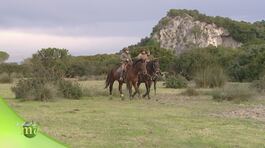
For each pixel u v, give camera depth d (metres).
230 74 44.78
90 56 75.38
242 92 24.70
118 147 10.75
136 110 19.17
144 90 30.98
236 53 53.53
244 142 11.82
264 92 29.75
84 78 55.59
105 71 61.72
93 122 14.95
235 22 125.69
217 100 24.77
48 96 23.53
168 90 33.62
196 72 39.59
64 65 40.00
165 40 131.25
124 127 13.99
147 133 12.93
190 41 126.69
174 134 12.86
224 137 12.55
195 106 21.38
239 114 18.23
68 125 14.12
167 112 18.52
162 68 53.62
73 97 25.19
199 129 13.92
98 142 11.37
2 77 45.69
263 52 44.19
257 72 43.25
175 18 135.88
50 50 33.78
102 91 28.59
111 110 18.98
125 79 25.19
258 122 15.88
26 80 24.34
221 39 124.50
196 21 131.75
